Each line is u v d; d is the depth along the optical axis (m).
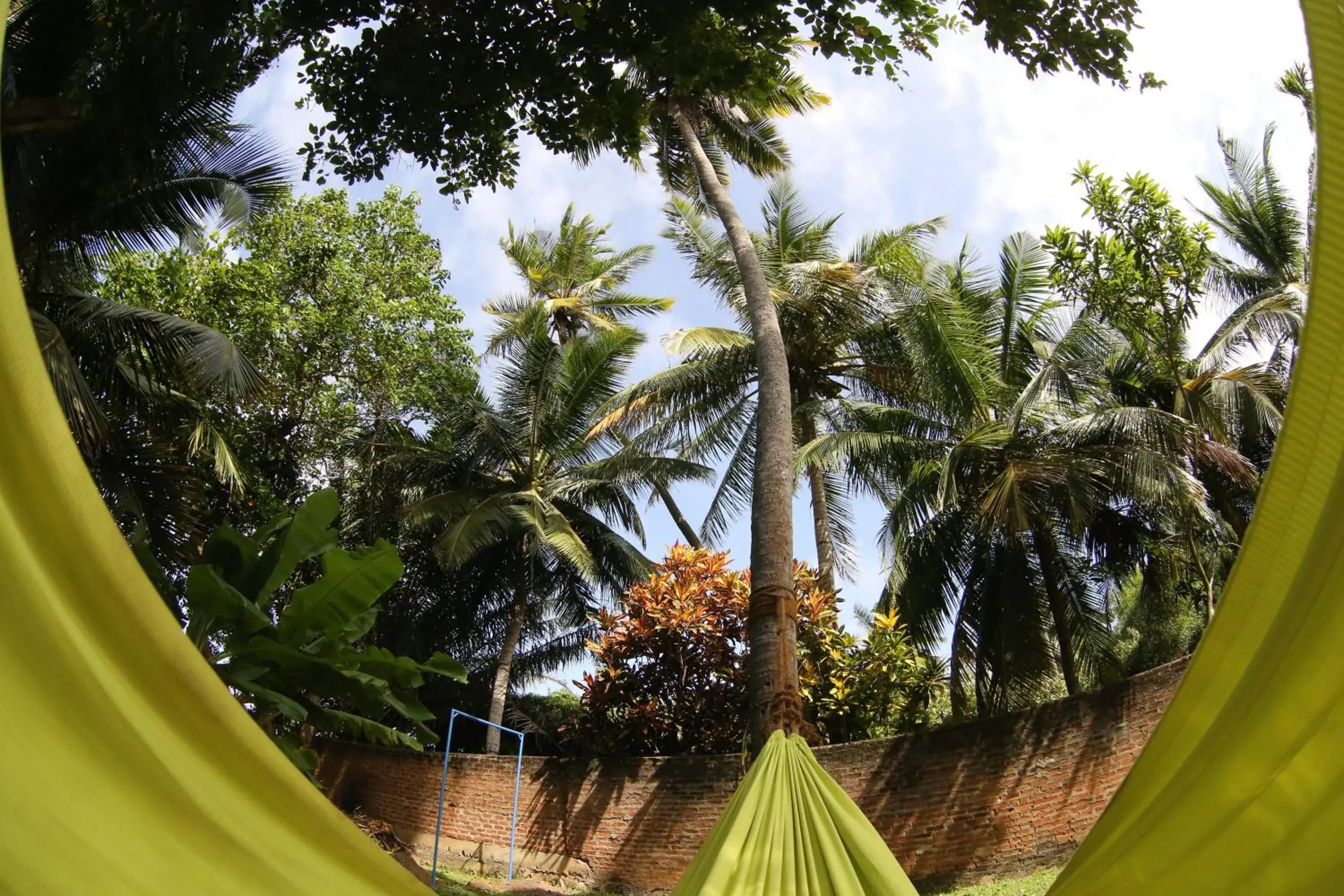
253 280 18.36
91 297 11.16
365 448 19.52
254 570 5.19
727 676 14.01
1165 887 2.20
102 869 1.54
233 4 6.80
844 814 3.13
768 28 6.67
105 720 1.54
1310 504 1.72
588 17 6.70
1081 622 14.09
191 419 12.50
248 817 1.78
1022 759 10.52
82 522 1.43
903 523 14.05
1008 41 6.30
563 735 15.06
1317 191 1.58
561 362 19.28
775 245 18.80
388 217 20.14
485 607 20.31
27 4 9.34
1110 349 13.64
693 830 12.27
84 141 9.33
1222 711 1.90
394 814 15.13
